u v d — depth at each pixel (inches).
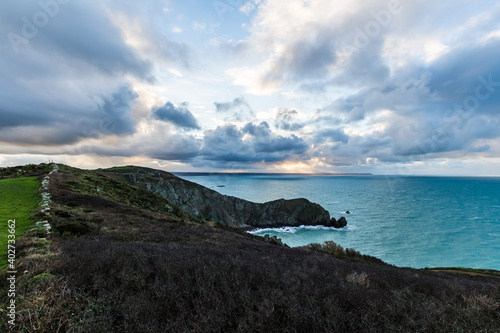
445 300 271.3
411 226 4042.8
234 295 221.3
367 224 4215.1
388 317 194.7
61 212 714.8
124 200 1434.5
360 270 483.8
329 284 273.9
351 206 6309.1
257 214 4394.7
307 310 193.5
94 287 220.1
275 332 173.0
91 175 1787.6
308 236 3575.3
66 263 272.7
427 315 199.5
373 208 5984.3
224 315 191.0
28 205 749.9
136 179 3206.2
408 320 188.9
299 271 362.9
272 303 201.9
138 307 189.5
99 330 166.6
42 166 1720.0
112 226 696.4
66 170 1679.4
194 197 3880.4
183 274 263.7
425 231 3695.9
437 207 6274.6
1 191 883.4
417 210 5748.0
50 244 390.3
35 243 394.3
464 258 2546.8
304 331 178.2
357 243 3061.0
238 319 187.5
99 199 1048.8
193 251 434.3
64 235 506.6
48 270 253.9
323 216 4288.9
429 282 379.6
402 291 286.0
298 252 814.5
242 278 270.5
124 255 311.9
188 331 171.8
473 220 4623.5
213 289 230.4
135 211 1051.3
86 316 183.8
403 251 2743.6
